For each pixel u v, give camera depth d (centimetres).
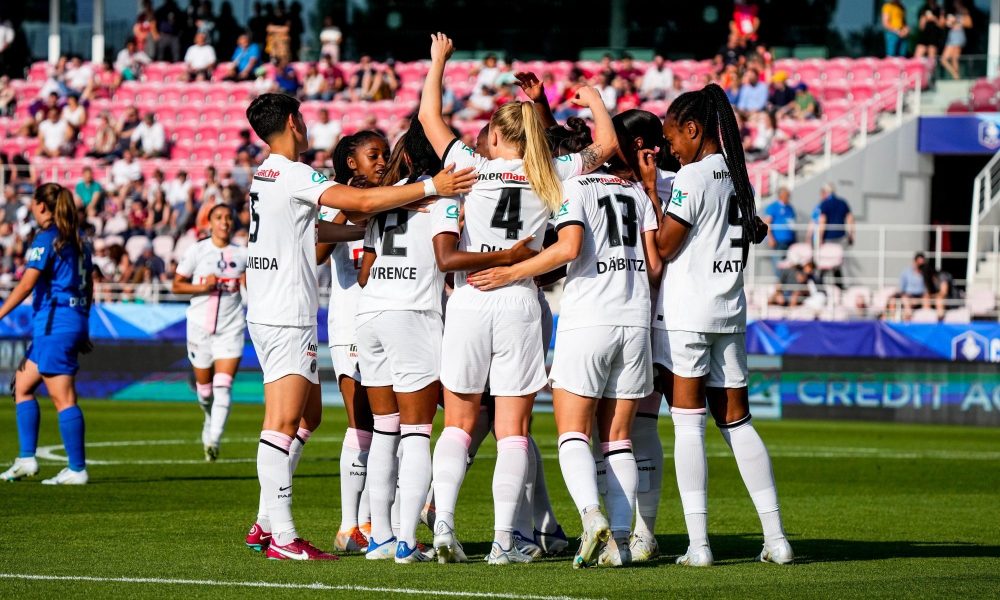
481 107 9019
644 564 2177
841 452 4731
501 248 2120
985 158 9006
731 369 2177
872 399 6431
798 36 9638
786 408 6562
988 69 8481
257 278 2191
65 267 3325
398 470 2303
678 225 2134
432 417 2192
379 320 2175
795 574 2059
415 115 2252
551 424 5953
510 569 2080
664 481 3678
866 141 8062
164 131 9181
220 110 9638
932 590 1908
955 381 6294
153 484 3397
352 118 9319
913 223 8100
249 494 3195
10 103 10081
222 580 1934
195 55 10256
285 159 2200
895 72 8981
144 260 7588
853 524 2809
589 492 2050
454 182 2077
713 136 2209
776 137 8288
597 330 2095
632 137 2261
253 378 7150
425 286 2177
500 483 2133
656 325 2195
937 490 3531
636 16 10219
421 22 10694
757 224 2188
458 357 2122
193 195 8056
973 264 7194
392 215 2178
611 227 2134
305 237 2184
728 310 2156
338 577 1973
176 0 10800
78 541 2369
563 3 10469
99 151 9088
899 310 6750
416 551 2153
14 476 3441
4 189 8419
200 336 4159
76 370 3384
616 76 9062
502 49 10394
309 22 10838
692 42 10075
